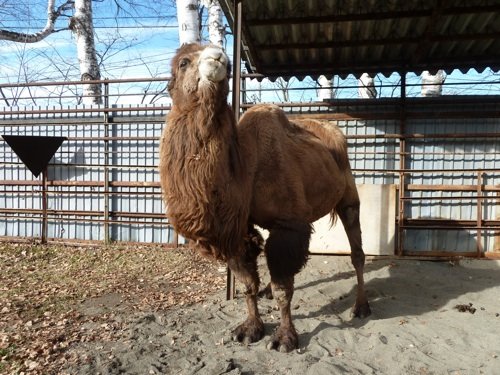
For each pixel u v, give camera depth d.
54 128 10.09
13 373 3.86
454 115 8.49
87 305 5.91
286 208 4.36
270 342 4.34
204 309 5.64
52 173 10.09
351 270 7.66
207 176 3.49
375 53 8.32
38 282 7.07
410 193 8.74
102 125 9.91
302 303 5.89
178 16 9.65
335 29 7.31
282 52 8.23
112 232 9.92
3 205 10.39
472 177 8.62
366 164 8.91
